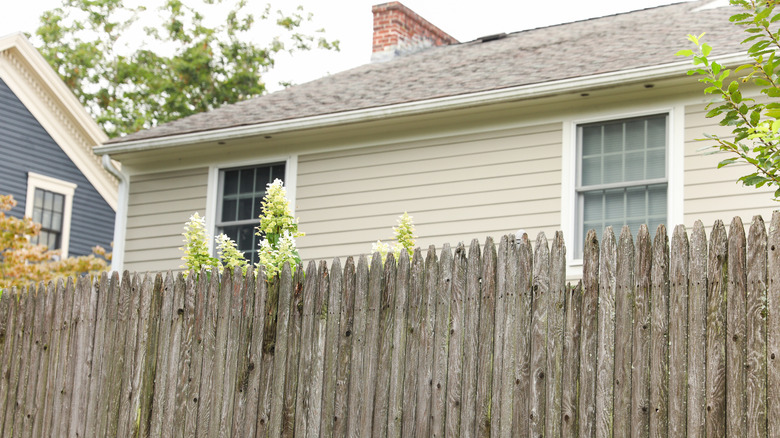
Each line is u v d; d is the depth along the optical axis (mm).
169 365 6621
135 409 6711
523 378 5234
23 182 19234
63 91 19938
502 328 5363
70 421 7047
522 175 10523
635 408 4824
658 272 4879
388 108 11039
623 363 4898
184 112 31734
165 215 12820
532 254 5340
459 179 10898
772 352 4480
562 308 5172
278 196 7246
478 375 5402
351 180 11602
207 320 6523
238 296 6426
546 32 14203
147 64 32531
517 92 10297
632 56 10398
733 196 9367
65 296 7332
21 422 7375
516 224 10453
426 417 5535
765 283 4559
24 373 7441
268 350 6223
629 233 5020
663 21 12438
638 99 9992
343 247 11477
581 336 5082
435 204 10992
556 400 5102
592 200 10156
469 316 5492
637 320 4902
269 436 6105
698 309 4715
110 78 32469
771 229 4582
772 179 4828
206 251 7344
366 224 11391
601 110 10188
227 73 32750
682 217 9562
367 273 5957
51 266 18062
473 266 5543
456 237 10773
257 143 12273
